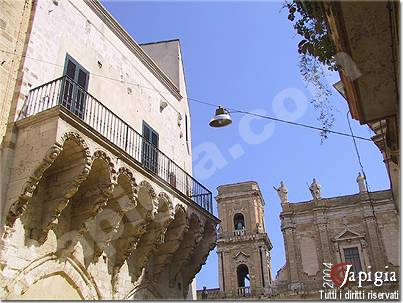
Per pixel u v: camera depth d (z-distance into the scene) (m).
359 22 7.45
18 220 11.87
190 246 18.70
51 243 12.93
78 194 14.12
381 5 7.07
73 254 13.68
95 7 17.75
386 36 7.63
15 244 11.61
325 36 9.27
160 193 16.38
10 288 11.16
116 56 18.67
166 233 17.98
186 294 19.80
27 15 14.24
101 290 14.70
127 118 18.34
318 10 8.64
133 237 15.77
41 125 12.15
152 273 17.75
